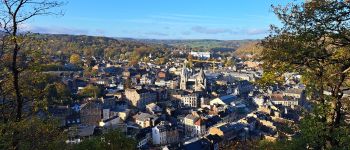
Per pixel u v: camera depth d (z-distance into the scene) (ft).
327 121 114.83
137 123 624.18
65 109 586.86
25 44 107.65
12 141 107.45
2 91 115.44
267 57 100.99
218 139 490.90
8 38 102.42
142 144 514.27
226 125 538.06
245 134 536.42
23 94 118.73
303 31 93.04
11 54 108.06
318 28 90.02
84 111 624.59
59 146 129.08
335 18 87.97
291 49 94.94
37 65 110.83
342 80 104.58
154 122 608.60
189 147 456.04
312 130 107.45
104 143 159.12
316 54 94.99
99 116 644.69
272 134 536.01
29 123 115.55
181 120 634.84
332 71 103.24
